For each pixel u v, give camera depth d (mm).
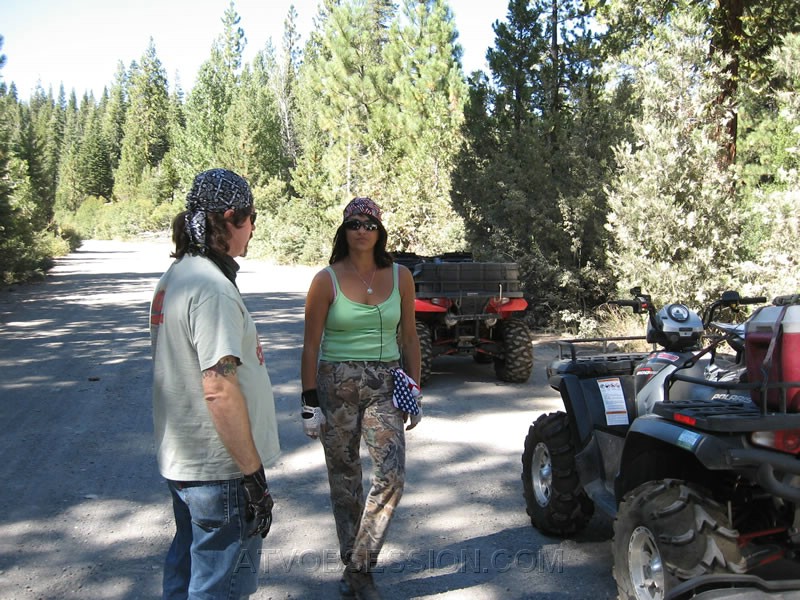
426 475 5875
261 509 2762
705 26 11180
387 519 3730
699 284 10453
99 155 100188
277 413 7723
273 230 34969
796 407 3104
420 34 29609
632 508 3439
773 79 13828
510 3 15188
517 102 15219
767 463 3012
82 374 9578
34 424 7242
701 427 3125
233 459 2750
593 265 12773
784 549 3283
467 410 7879
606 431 4453
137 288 21750
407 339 4102
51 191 43812
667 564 3180
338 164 29641
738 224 10906
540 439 4656
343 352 3785
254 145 46656
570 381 4613
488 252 13906
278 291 20109
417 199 21797
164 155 84938
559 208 12852
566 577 4180
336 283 3779
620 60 13039
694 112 11094
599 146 12930
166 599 3154
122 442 6668
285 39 58656
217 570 2842
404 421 3836
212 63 55094
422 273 8891
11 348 11570
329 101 32938
